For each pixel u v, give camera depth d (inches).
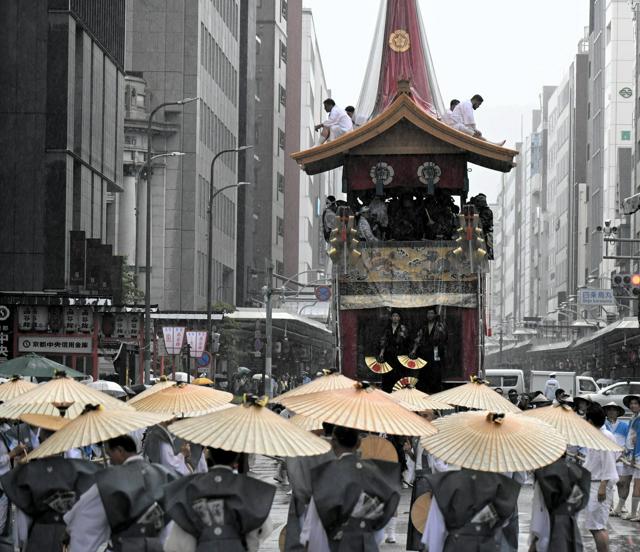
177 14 4995.1
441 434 634.8
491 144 1699.1
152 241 4909.0
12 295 2448.3
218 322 3786.9
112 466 614.9
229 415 589.0
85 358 3154.5
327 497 610.2
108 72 3368.6
